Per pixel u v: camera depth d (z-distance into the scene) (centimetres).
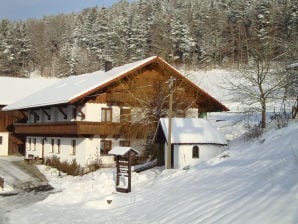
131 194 1994
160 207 1582
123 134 3438
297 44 3275
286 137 1947
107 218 1587
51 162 3791
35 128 4075
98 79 3738
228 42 8269
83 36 11319
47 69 11088
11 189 2744
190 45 8338
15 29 10900
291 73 3011
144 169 2803
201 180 1847
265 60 3247
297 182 1188
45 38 12681
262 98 2938
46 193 2564
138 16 9700
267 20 7031
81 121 3278
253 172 1614
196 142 2533
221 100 5903
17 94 5359
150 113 3459
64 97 3488
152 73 3572
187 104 3597
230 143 2733
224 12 9619
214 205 1341
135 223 1446
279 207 1048
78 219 1605
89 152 3369
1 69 10069
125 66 3856
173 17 9038
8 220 1703
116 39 9025
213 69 7525
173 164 2556
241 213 1130
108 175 2542
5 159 4353
